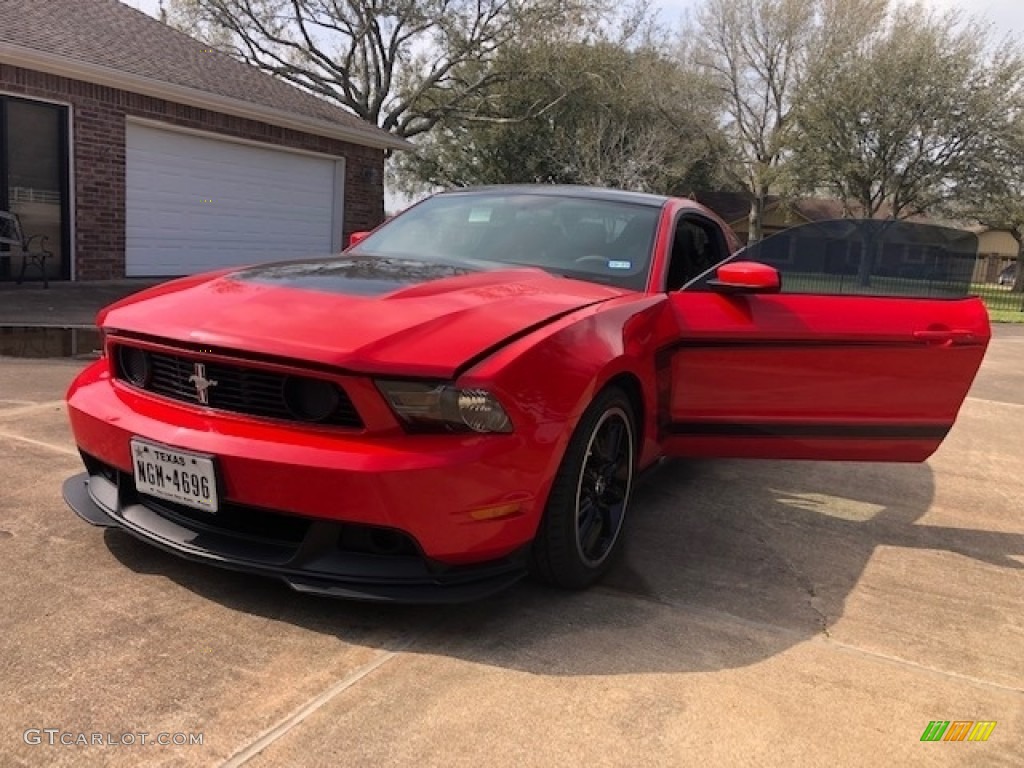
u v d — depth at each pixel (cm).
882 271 359
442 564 248
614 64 3009
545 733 214
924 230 359
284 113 1349
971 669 267
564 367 264
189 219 1264
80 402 287
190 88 1195
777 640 276
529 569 289
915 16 3000
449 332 254
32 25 1109
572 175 2981
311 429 246
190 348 259
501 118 2994
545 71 2867
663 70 3200
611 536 315
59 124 1068
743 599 308
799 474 497
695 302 347
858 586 330
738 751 213
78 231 1102
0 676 220
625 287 348
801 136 3133
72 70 1045
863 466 527
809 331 347
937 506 453
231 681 227
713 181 3641
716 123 3500
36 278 1070
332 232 1553
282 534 261
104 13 1325
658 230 380
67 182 1084
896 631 290
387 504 235
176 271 1255
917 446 372
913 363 361
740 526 393
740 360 348
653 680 243
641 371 310
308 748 201
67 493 309
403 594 244
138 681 223
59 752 193
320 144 1472
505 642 260
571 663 250
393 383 239
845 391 358
